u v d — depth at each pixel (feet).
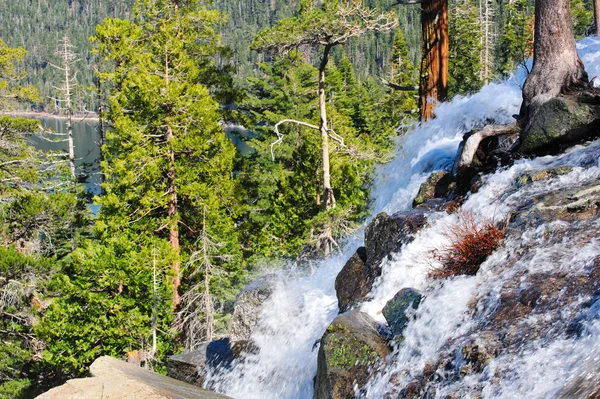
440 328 24.03
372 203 61.62
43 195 116.67
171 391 28.32
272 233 100.83
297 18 81.10
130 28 113.60
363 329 27.37
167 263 85.81
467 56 149.38
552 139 33.14
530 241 25.54
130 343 83.76
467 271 27.22
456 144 48.34
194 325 86.84
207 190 95.71
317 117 138.41
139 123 100.58
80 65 493.77
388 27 80.89
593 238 23.68
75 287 83.41
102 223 95.30
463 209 32.60
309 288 42.52
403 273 30.86
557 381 17.46
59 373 100.53
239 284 95.91
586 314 19.35
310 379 33.94
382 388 23.72
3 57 117.29
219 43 120.88
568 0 34.81
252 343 40.16
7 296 98.89
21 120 112.88
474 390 19.38
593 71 48.26
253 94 159.74
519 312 21.71
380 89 228.63
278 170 123.34
